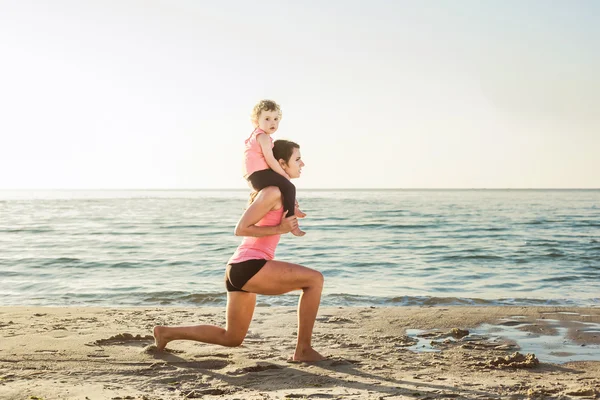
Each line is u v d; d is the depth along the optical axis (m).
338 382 4.00
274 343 5.59
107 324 6.46
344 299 9.41
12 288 10.95
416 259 15.98
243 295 4.52
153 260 15.53
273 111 4.43
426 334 6.19
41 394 3.56
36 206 66.00
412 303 9.06
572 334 6.21
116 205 71.06
